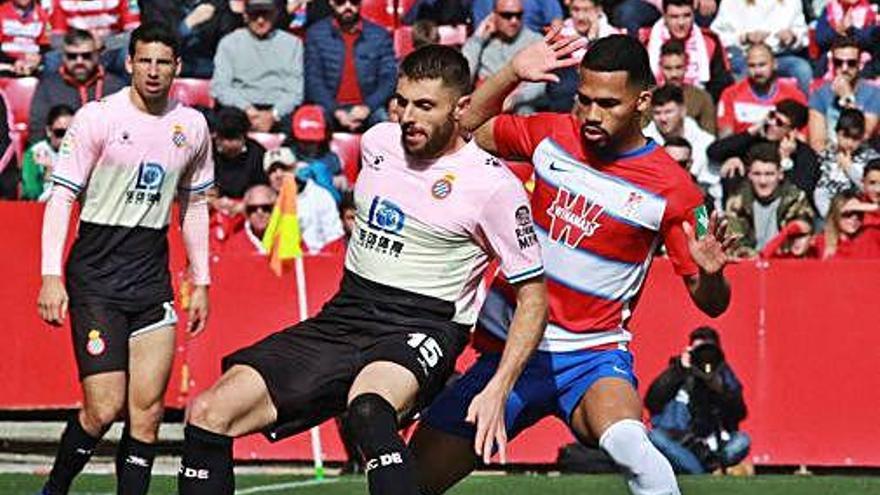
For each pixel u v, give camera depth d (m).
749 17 36.81
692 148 33.78
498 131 17.80
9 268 29.61
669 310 28.91
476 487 26.20
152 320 21.22
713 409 28.56
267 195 30.94
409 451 15.38
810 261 29.11
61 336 29.80
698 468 28.45
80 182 20.91
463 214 16.02
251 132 34.22
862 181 32.44
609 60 16.47
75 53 33.41
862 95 35.28
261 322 29.36
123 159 20.97
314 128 33.69
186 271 29.16
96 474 27.12
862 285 29.05
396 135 16.41
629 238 17.11
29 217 29.66
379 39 34.81
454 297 16.30
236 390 15.59
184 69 35.34
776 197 31.91
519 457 28.83
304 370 15.94
